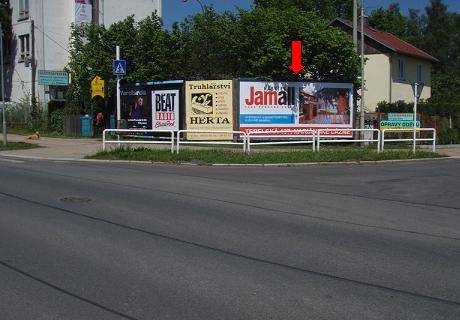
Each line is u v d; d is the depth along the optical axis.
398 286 5.91
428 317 5.04
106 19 39.84
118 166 17.58
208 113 25.88
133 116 27.94
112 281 5.95
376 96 40.59
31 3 38.03
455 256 7.18
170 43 29.80
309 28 26.02
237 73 28.89
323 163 19.06
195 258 6.89
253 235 8.18
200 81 25.89
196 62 29.78
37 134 28.39
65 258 6.79
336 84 26.50
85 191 11.91
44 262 6.61
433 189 13.30
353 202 11.30
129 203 10.59
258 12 26.88
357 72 27.16
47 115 33.88
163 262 6.68
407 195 12.34
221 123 25.77
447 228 8.91
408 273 6.39
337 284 5.95
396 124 28.59
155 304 5.28
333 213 10.05
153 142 20.30
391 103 37.47
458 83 62.75
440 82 62.88
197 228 8.58
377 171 17.12
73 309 5.14
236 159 18.88
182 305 5.26
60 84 34.34
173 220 9.12
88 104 30.70
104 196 11.31
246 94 25.58
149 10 42.00
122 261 6.70
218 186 13.16
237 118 25.56
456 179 15.24
